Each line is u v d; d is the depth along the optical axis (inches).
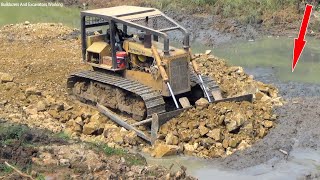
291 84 1201.4
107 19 998.4
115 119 972.6
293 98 1106.7
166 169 806.5
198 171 844.6
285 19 1652.3
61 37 1567.4
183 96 999.0
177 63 955.3
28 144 832.9
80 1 2134.6
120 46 1023.6
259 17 1659.7
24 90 1093.8
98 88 1029.2
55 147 823.1
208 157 886.4
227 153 892.6
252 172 836.6
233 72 1205.7
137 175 762.8
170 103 979.9
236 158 874.8
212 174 836.0
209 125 919.0
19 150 789.2
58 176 733.9
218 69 1219.2
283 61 1379.2
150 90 956.6
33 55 1365.7
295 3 1710.1
